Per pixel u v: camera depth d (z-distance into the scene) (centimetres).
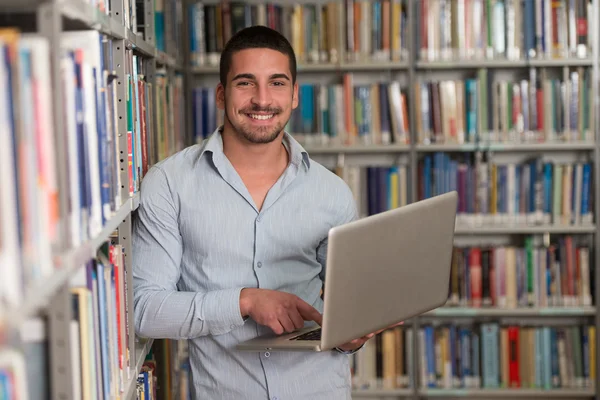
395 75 386
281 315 167
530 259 371
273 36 181
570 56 362
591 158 382
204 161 184
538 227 366
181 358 331
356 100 367
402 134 368
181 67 346
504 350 373
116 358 148
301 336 171
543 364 373
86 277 122
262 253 183
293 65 186
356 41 366
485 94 365
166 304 172
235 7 364
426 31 363
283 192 185
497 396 383
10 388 79
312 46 367
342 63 364
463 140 368
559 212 369
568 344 372
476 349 374
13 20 106
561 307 371
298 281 188
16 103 79
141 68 218
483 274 373
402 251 159
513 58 363
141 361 183
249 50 177
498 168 368
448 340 374
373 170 371
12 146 78
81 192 113
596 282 368
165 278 179
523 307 372
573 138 366
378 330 162
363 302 152
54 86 96
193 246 182
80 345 116
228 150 185
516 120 366
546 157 386
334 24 365
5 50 77
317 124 367
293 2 384
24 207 81
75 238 107
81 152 113
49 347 101
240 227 181
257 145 182
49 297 97
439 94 366
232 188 182
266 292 171
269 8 364
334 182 193
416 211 161
